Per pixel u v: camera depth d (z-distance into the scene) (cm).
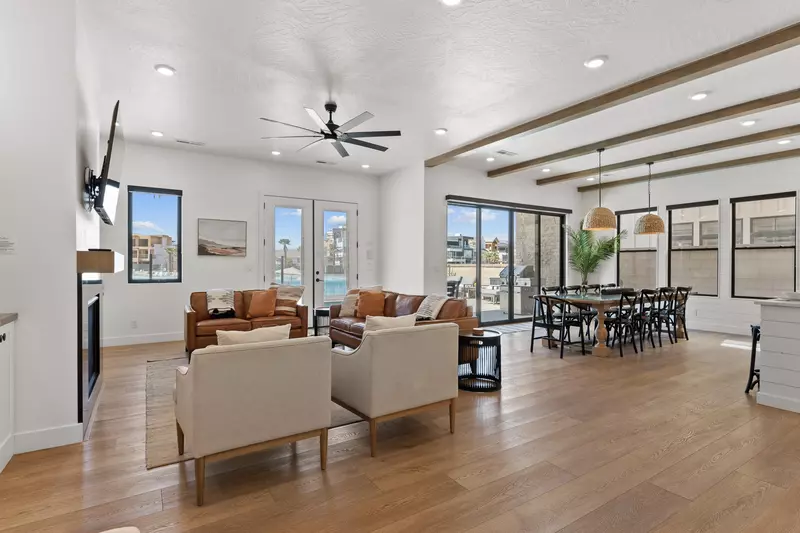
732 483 233
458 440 291
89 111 358
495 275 843
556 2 278
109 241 588
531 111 477
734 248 737
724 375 460
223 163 673
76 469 246
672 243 820
